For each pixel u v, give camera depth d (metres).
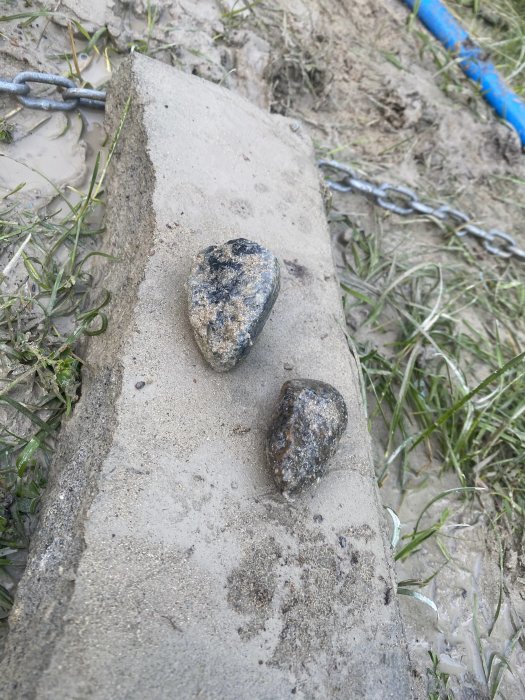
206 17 0.64
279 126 0.55
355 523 0.39
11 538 0.37
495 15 0.93
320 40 0.72
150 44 0.59
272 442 0.37
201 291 0.38
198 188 0.46
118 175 0.48
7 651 0.31
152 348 0.39
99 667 0.29
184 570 0.33
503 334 0.65
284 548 0.36
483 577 0.50
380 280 0.63
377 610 0.37
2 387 0.40
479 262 0.69
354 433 0.43
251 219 0.47
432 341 0.57
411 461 0.54
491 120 0.77
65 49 0.55
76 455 0.37
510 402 0.58
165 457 0.36
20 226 0.45
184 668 0.31
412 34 0.79
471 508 0.53
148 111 0.47
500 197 0.74
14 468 0.38
